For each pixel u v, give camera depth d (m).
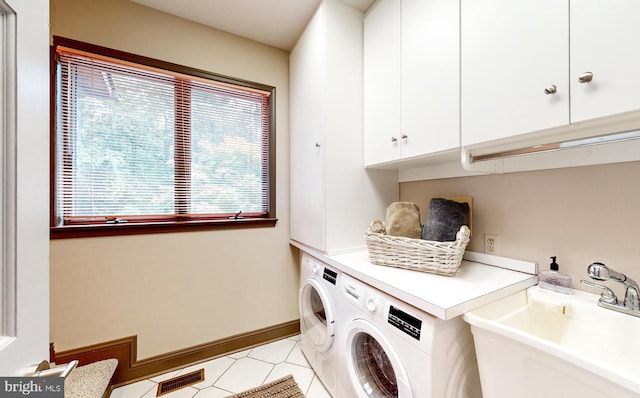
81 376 1.32
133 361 1.57
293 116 1.99
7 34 0.42
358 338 1.18
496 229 1.27
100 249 1.49
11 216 0.42
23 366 0.44
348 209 1.58
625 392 0.53
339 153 1.55
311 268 1.65
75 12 1.43
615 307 0.81
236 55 1.90
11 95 0.43
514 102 0.84
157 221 1.68
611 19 0.64
